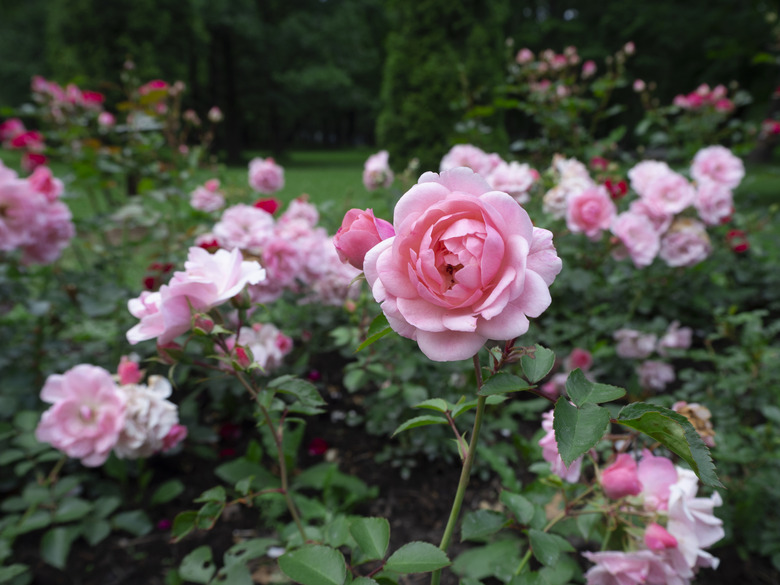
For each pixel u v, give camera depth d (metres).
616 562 1.08
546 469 1.35
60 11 12.64
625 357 2.67
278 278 2.11
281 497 1.91
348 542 1.19
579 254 3.05
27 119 17.23
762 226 3.88
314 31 21.39
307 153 28.22
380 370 2.08
